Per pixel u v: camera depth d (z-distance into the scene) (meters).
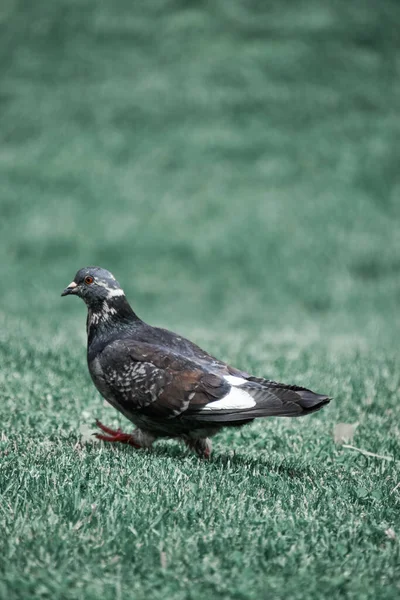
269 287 19.05
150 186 22.64
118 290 5.21
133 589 3.16
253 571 3.33
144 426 5.05
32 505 3.85
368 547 3.62
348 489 4.43
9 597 3.05
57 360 7.50
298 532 3.71
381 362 8.61
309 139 23.81
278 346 9.98
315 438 5.64
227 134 23.88
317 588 3.22
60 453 4.79
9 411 5.82
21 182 23.09
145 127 24.53
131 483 4.22
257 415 4.61
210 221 21.20
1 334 8.50
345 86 25.62
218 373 4.92
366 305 18.22
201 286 19.17
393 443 5.56
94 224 21.42
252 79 25.47
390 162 23.22
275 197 21.83
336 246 20.23
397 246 20.19
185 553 3.43
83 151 24.05
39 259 20.38
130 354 4.92
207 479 4.41
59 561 3.31
